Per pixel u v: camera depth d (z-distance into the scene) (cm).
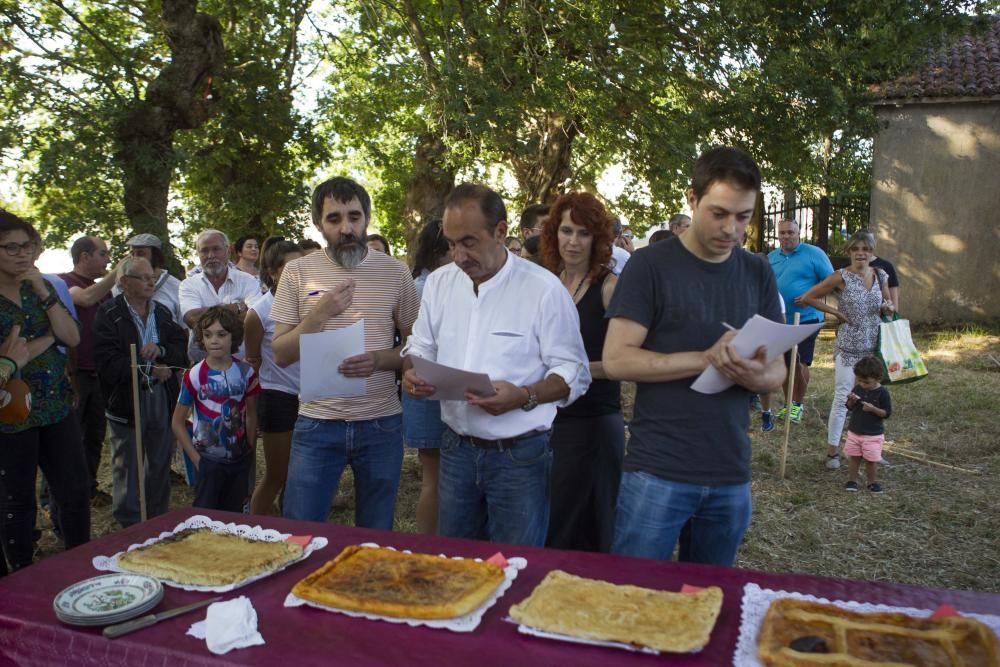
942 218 1301
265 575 200
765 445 650
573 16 1048
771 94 1099
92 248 534
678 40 1116
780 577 196
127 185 1023
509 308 272
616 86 1091
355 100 1394
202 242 545
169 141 1053
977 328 1239
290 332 313
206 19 1049
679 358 229
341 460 327
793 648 157
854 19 1091
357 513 338
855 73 1139
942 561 426
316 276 324
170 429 444
